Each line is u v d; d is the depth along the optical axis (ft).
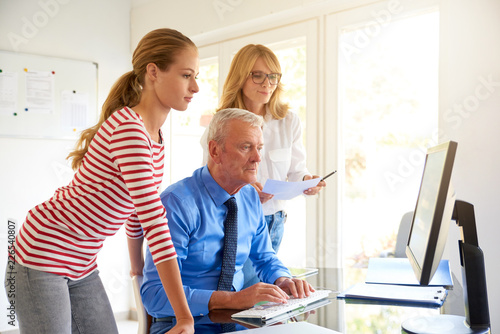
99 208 4.25
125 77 4.52
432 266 3.20
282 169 8.09
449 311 3.90
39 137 13.03
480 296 3.49
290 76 10.99
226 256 4.79
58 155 13.34
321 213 10.37
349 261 10.05
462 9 8.00
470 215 3.70
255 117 4.77
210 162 4.85
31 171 12.94
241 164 4.69
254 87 7.73
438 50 8.50
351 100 9.94
